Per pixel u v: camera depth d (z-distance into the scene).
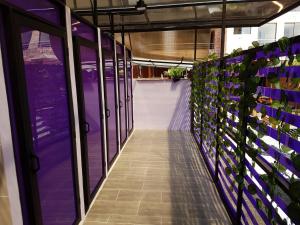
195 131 5.16
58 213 1.90
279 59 1.29
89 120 2.61
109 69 3.49
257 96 1.57
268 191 1.44
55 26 1.78
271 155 1.39
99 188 2.93
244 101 1.79
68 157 2.07
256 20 4.61
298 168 1.04
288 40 1.16
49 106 1.74
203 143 4.24
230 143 2.32
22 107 1.35
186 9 4.05
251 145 1.73
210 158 3.57
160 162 3.87
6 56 1.28
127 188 2.99
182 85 5.86
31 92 1.51
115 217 2.41
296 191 1.08
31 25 1.47
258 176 1.62
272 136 1.38
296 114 1.14
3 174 1.29
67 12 2.02
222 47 3.37
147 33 5.52
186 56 6.55
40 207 1.57
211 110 3.30
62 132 1.96
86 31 2.58
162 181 3.18
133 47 6.14
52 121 1.79
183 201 2.69
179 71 5.87
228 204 2.51
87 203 2.47
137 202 2.68
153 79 5.87
